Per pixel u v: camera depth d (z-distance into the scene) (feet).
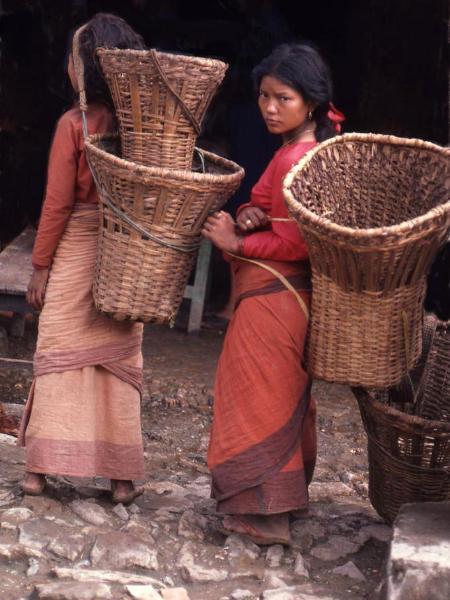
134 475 14.60
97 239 14.12
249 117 29.19
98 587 12.28
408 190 13.38
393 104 31.45
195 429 21.02
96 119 13.85
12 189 31.76
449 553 11.85
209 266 29.07
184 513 14.67
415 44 30.76
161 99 12.76
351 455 20.02
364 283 12.35
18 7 31.37
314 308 13.06
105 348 14.26
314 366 13.34
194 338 27.09
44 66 32.01
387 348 12.91
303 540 14.30
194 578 13.02
